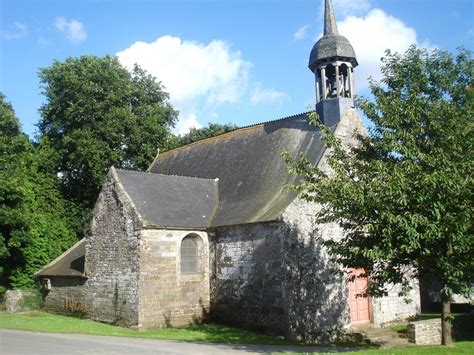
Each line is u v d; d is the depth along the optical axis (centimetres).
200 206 2238
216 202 2306
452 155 1161
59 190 3612
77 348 1366
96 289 2173
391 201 1128
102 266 2152
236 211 2106
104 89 3534
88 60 3569
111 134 3425
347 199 1202
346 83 2203
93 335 1689
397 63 1338
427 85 1291
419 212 1129
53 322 2036
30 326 1881
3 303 2625
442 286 1202
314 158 2031
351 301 1962
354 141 2064
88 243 2253
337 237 1942
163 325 1967
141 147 3569
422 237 1080
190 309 2048
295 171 1410
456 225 1059
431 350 1160
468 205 1100
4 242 2633
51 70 3597
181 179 2361
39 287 2641
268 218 1852
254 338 1748
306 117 2295
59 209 3494
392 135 1216
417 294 2184
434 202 1086
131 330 1880
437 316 2203
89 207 3684
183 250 2097
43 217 3022
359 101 1393
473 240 1079
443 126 1202
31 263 2769
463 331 1767
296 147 2197
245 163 2394
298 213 1848
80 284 2291
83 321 2098
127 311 1981
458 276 1109
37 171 3503
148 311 1939
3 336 1614
